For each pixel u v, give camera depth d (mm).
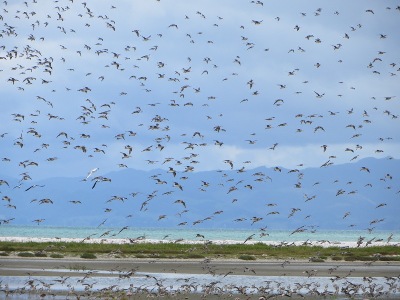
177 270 66812
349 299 49812
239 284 57375
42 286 52250
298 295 51312
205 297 48875
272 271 68125
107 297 47625
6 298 46594
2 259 72500
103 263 71688
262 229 59312
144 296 49000
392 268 73625
